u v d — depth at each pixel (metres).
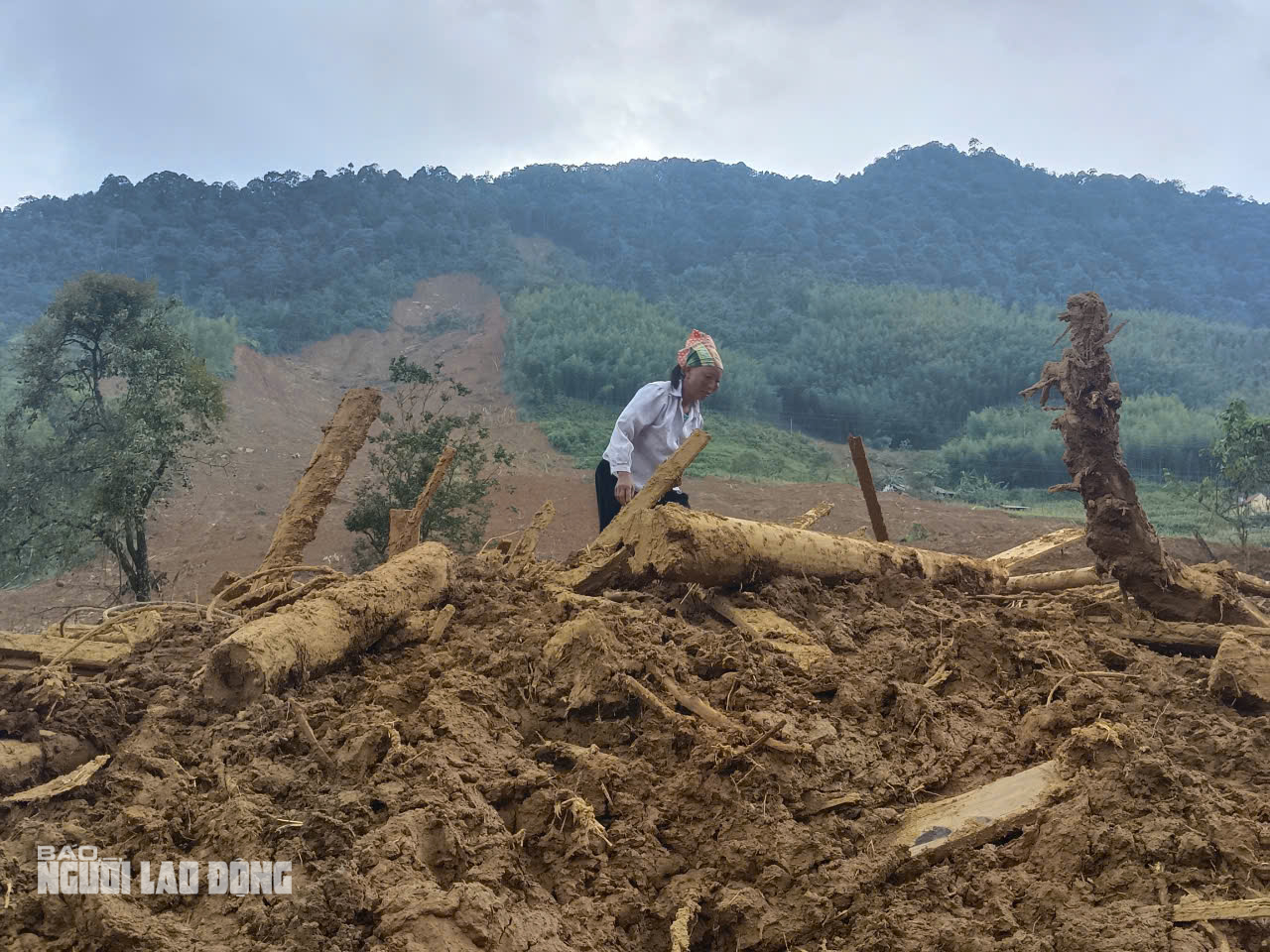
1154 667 4.76
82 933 2.59
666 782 3.59
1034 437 36.00
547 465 30.89
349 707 3.91
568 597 4.91
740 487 27.50
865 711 4.17
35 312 55.47
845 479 32.69
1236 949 2.81
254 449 31.16
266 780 3.25
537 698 4.07
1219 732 4.04
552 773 3.56
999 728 4.19
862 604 5.64
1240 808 3.42
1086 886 3.09
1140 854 3.12
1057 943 2.87
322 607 4.33
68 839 2.93
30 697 3.73
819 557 5.91
